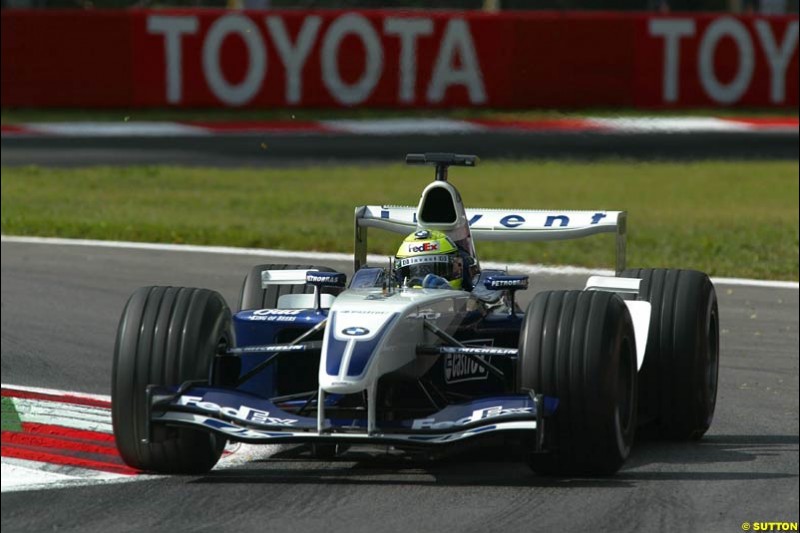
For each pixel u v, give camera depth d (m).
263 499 21.61
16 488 22.55
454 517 20.42
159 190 75.56
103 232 58.41
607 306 22.02
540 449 20.83
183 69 100.69
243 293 28.47
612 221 28.09
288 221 64.62
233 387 23.92
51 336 37.84
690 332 26.27
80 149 91.06
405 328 22.05
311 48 101.62
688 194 76.81
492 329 25.34
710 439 27.33
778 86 107.31
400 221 28.62
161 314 22.45
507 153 90.81
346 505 21.16
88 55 99.31
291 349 22.30
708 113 105.81
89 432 27.12
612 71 103.62
